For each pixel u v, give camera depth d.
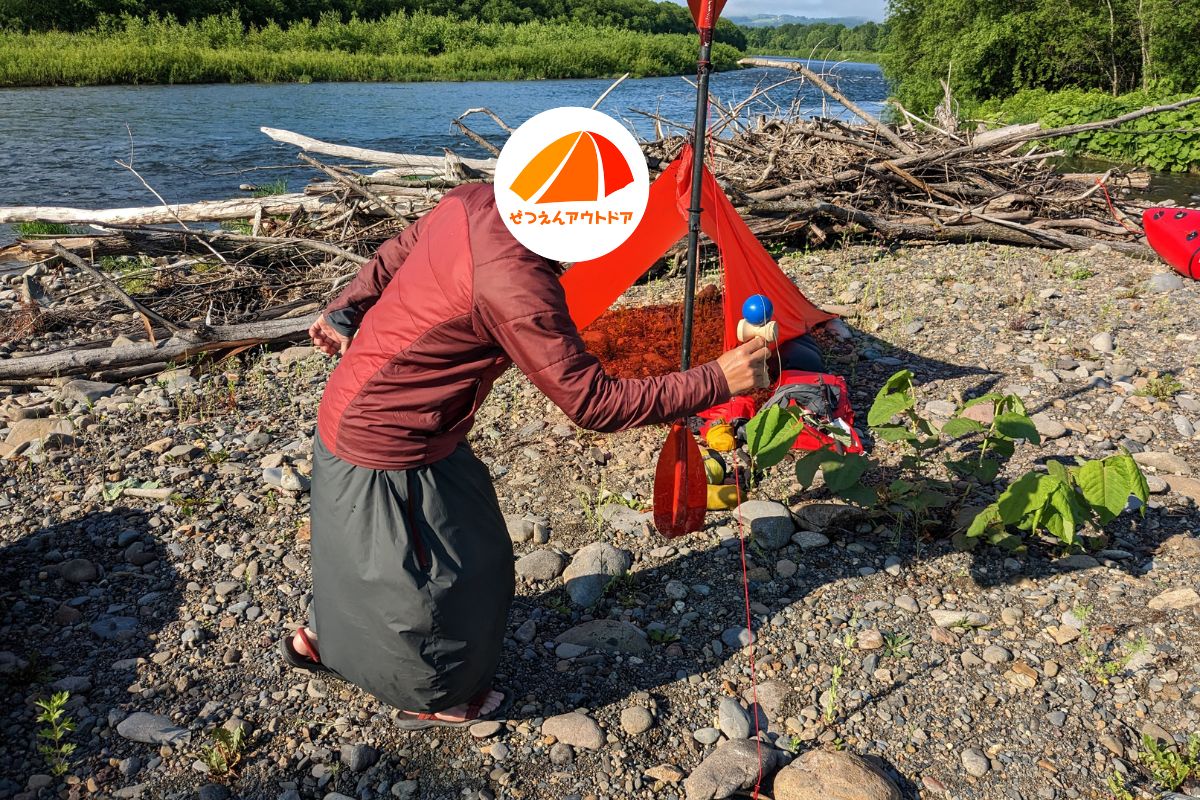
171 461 4.67
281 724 2.92
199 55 44.25
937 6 29.81
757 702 2.98
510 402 5.26
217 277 7.61
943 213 8.84
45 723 2.90
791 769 2.63
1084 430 4.65
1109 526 3.83
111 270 8.70
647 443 4.73
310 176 16.39
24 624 3.41
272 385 5.73
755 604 3.45
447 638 2.48
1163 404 4.89
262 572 3.74
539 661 3.19
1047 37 27.19
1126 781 2.63
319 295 7.28
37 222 9.88
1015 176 9.95
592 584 3.54
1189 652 3.07
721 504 4.05
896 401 3.63
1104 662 3.06
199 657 3.24
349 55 54.72
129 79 41.72
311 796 2.65
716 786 2.61
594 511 4.14
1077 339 5.91
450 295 2.21
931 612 3.36
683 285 7.37
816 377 4.53
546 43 64.31
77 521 4.12
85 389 5.59
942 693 2.98
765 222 8.31
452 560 2.45
